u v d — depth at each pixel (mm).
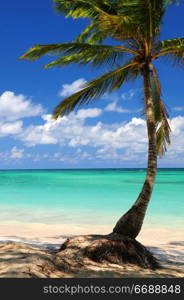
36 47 7215
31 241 9758
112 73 8086
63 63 8047
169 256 8477
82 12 7941
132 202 21078
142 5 7117
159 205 19969
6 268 5188
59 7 8016
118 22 7246
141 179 53406
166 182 43875
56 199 22922
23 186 36000
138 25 7457
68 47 7293
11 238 10258
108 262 6672
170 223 14031
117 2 7930
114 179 53844
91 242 7098
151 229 12758
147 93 7988
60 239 10438
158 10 7480
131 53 8086
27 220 14531
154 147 7727
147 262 7012
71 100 8156
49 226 13086
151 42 7988
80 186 35688
